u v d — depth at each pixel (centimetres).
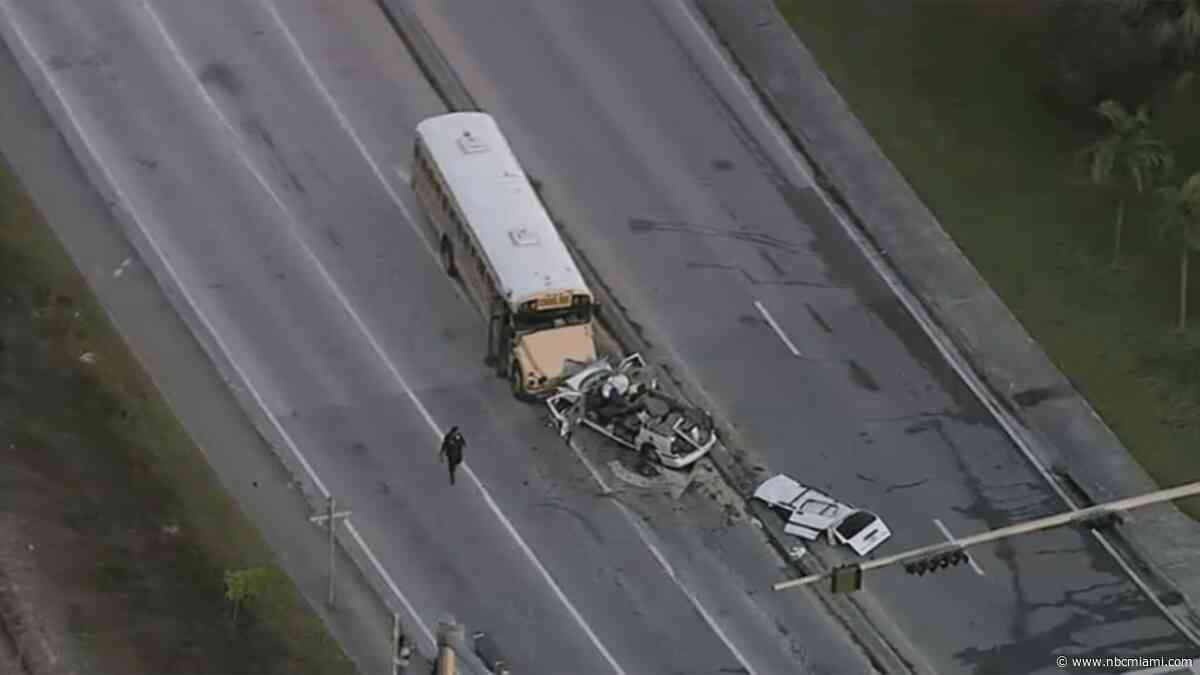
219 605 18175
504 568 18900
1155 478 19912
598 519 19325
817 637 18575
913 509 19550
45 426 19175
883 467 19875
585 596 18750
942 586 18988
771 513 19412
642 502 19462
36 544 18000
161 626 17750
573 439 19862
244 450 19562
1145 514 19650
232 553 18688
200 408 19850
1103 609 18900
